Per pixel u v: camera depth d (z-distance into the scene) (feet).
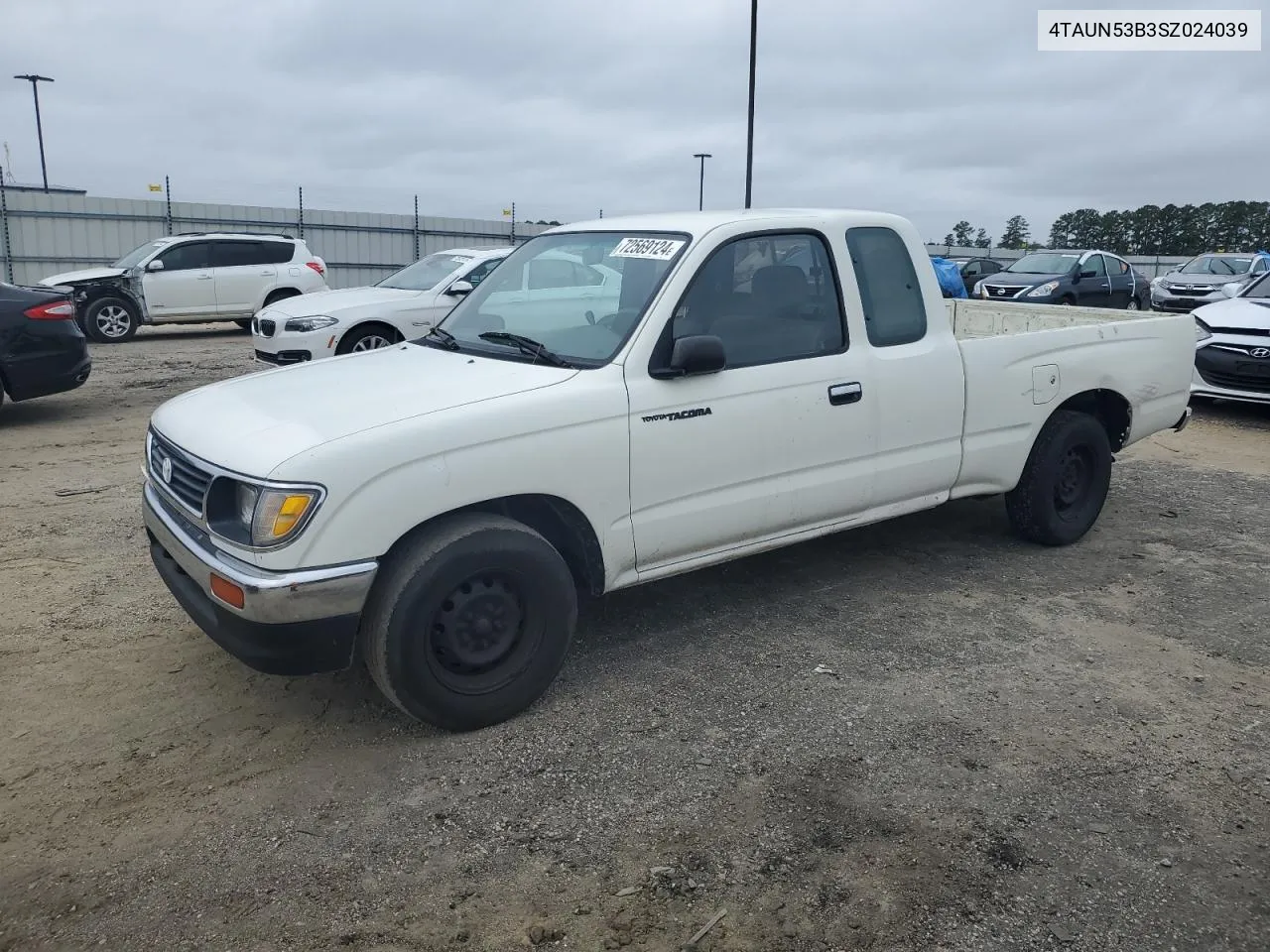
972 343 16.05
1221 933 8.50
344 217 91.91
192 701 12.49
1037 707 12.43
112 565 17.39
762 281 13.78
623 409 12.19
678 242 13.41
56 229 78.43
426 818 10.09
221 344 54.49
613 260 13.88
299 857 9.49
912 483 15.56
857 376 14.44
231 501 10.79
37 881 9.12
